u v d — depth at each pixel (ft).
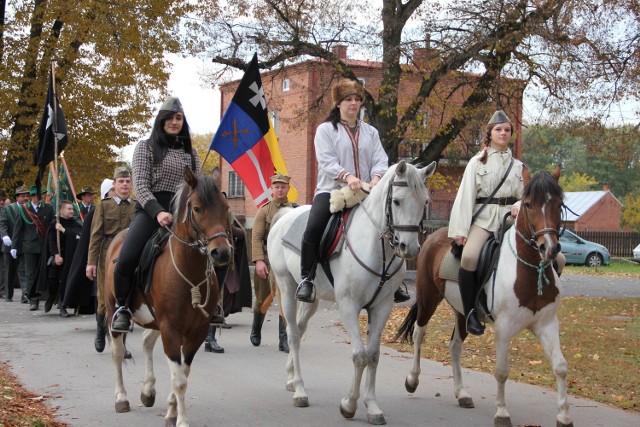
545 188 18.29
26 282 49.60
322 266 21.62
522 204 19.16
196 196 17.98
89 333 36.83
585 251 107.86
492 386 25.41
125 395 21.59
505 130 21.03
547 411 21.86
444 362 30.04
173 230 18.90
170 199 20.90
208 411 21.71
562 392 18.84
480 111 62.75
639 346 34.04
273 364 29.01
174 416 19.54
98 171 81.30
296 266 22.58
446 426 20.21
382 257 20.21
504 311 19.34
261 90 30.37
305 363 29.58
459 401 22.44
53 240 43.11
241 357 30.48
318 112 69.56
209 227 17.72
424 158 66.64
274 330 38.52
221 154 30.17
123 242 20.90
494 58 62.64
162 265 19.06
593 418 20.95
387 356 31.35
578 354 31.71
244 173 30.73
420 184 18.84
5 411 20.21
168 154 20.97
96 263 30.22
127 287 20.27
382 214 19.88
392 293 20.88
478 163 21.09
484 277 20.10
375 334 20.70
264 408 22.15
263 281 32.40
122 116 79.00
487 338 36.24
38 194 49.96
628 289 66.95
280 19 66.18
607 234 134.51
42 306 50.14
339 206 21.07
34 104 76.13
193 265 18.52
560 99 59.21
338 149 22.02
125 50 75.61
